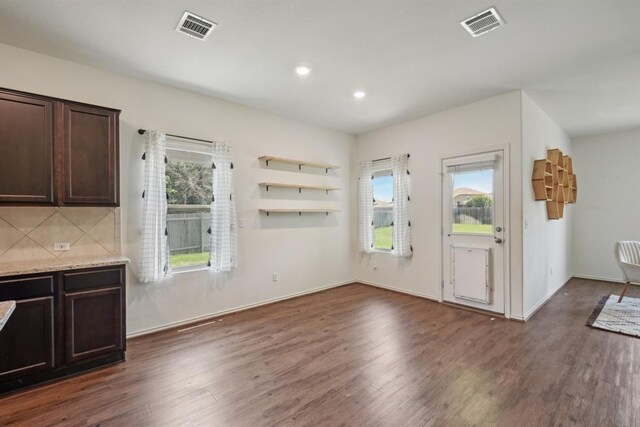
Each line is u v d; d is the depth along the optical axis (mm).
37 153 2453
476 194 3969
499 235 3764
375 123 4855
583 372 2441
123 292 2688
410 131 4707
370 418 1924
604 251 5688
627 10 2152
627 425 1836
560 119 4754
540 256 4164
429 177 4457
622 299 4406
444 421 1890
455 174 4180
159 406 2053
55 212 2787
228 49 2693
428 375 2418
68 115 2590
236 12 2193
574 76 3236
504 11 2180
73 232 2871
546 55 2801
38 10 2152
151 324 3309
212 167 3738
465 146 4047
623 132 5480
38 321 2293
